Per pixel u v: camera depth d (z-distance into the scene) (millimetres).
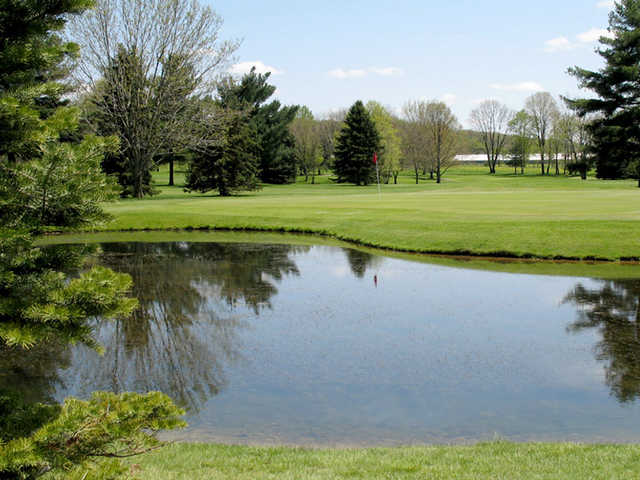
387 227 23578
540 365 8547
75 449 3422
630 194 35906
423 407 7109
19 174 3664
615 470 4754
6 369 8766
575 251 17891
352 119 71500
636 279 14516
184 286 14711
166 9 39344
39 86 3992
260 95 76125
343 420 6758
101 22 38156
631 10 48875
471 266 17031
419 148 80562
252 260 18797
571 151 93938
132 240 24312
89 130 40312
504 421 6652
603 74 49375
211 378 8258
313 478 4641
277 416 6895
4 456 3105
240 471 4902
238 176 52781
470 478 4590
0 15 3777
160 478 4656
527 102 96938
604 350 9156
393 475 4715
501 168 123688
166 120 44969
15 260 3926
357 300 12953
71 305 3656
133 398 3756
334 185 72250
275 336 10281
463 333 10273
